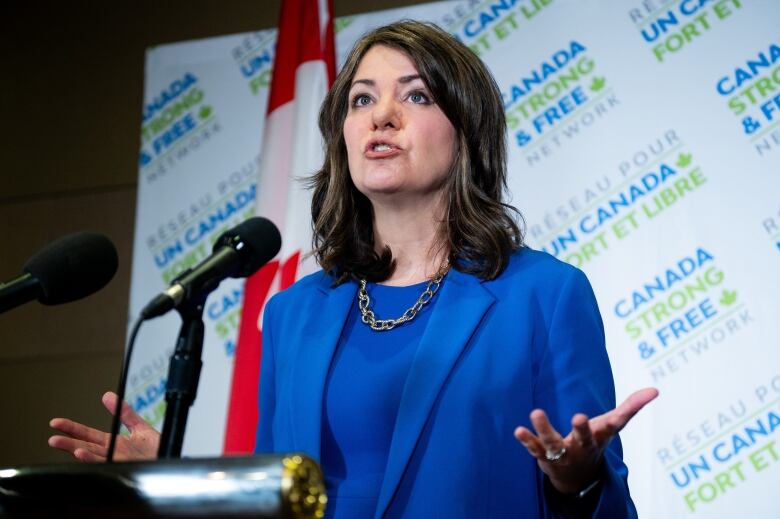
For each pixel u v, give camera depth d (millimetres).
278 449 1674
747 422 3104
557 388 1599
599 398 1598
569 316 1644
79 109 4492
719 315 3189
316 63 3508
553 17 3588
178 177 4027
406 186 1738
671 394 3182
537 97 3539
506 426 1564
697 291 3232
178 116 4082
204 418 3740
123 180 4363
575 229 3402
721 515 3072
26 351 4297
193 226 3969
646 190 3359
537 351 1630
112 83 4473
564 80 3527
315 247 1917
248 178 3959
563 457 1351
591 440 1332
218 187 3977
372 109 1786
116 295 4250
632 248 3328
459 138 1797
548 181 3461
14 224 4453
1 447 4219
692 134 3348
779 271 3162
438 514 1504
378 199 1771
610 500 1439
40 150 4500
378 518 1510
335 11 4117
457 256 1747
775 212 3205
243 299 3322
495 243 1723
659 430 3162
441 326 1643
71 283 1386
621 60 3480
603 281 3332
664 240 3299
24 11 4656
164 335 3900
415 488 1533
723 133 3312
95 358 4207
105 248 1430
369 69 1821
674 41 3438
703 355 3182
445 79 1781
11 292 1343
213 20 4359
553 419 1590
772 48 3326
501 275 1713
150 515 1024
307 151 3404
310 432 1609
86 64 4523
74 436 1606
